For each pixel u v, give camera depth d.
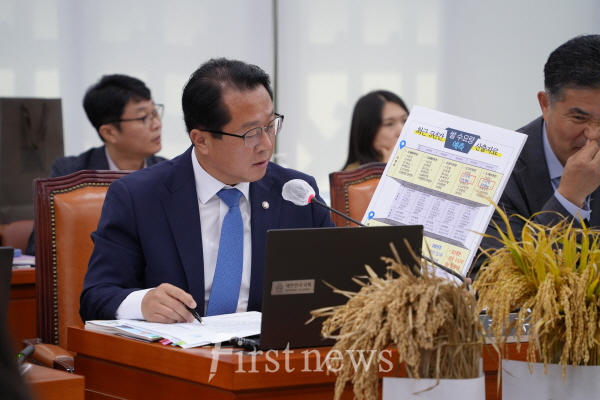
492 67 5.60
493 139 2.43
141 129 4.42
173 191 2.43
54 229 2.75
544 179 2.83
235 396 1.61
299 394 1.69
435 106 5.64
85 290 2.33
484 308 1.65
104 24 5.18
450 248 2.33
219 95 2.30
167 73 5.33
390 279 1.46
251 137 2.32
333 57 5.58
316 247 1.72
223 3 5.39
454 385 1.39
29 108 4.96
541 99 2.78
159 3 5.28
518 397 1.60
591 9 5.59
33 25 5.01
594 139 2.58
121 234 2.38
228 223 2.43
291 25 5.52
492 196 2.35
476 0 5.57
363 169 3.36
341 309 1.47
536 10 5.57
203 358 1.66
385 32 5.60
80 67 5.14
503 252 1.67
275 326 1.72
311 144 5.61
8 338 0.81
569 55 2.56
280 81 5.54
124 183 2.44
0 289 1.65
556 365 1.56
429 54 5.62
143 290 2.18
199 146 2.40
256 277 2.44
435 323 1.36
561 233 1.72
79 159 4.48
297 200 2.31
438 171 2.44
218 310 2.39
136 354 1.84
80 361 2.04
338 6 5.56
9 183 4.90
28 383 0.81
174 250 2.38
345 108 5.62
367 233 1.77
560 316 1.52
